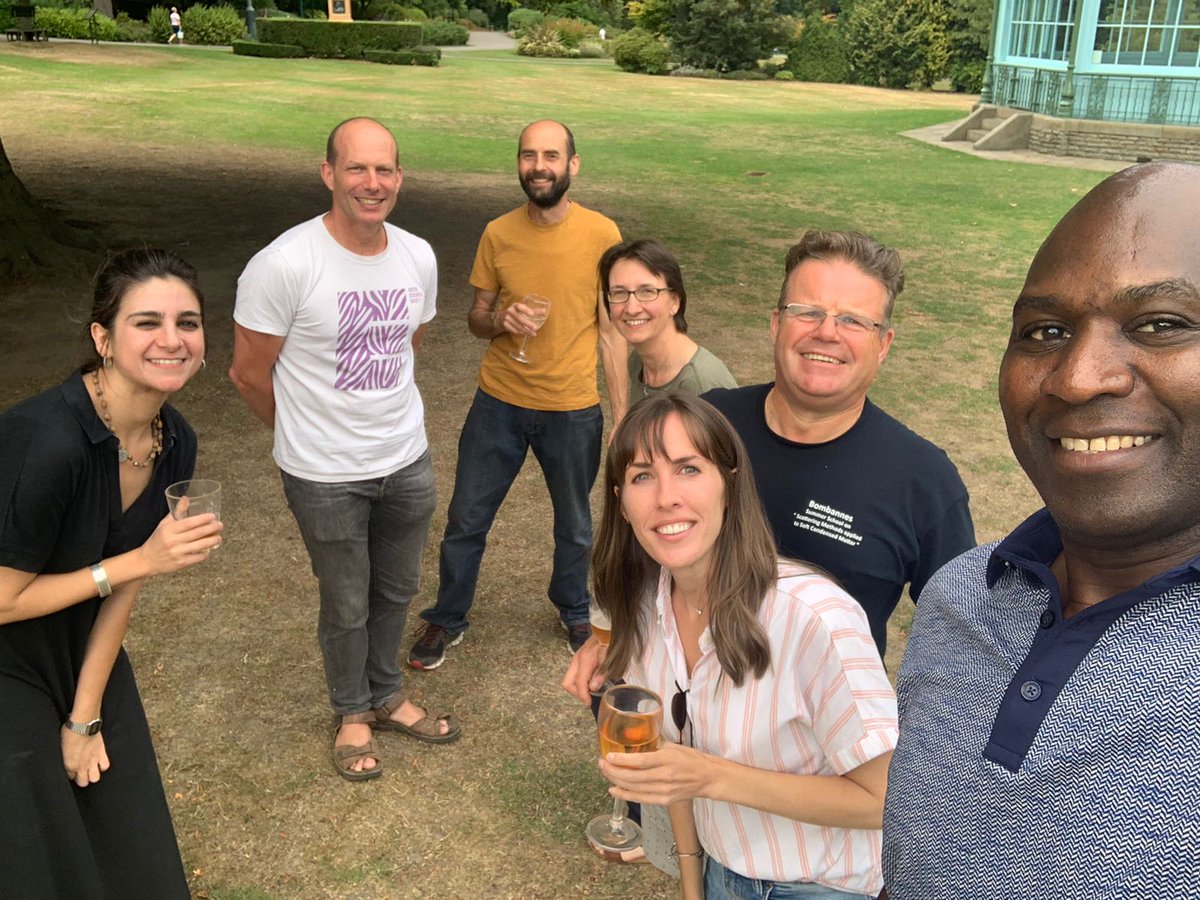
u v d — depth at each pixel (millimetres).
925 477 2166
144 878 2414
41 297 8438
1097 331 859
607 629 2285
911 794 1076
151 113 20938
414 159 17094
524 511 5352
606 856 2955
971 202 15570
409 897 2807
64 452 2023
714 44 42031
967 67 41188
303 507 3076
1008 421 964
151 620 4121
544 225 3670
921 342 8602
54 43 35625
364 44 39812
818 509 2193
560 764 3389
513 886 2861
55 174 14008
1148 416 844
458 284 9805
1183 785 832
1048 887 912
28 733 2125
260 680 3764
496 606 4391
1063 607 1004
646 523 1804
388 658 3459
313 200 13445
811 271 2115
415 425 3221
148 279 2066
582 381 3781
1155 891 840
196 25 43812
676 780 1719
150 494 2311
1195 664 849
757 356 8055
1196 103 19719
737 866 1967
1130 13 19812
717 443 1776
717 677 1876
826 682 1773
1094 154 20344
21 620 2082
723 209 14273
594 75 38781
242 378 3029
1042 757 925
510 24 65125
